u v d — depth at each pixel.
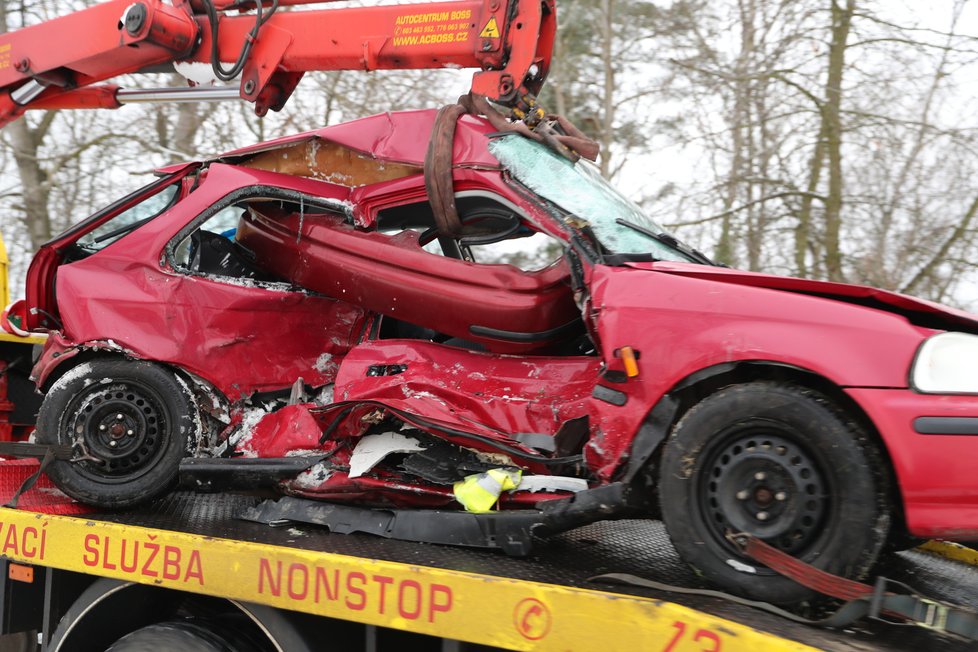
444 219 3.74
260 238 4.21
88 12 4.56
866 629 2.55
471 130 3.77
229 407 3.91
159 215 4.05
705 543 2.70
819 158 10.91
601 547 3.57
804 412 2.56
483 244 4.67
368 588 2.76
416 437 3.50
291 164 4.20
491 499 3.16
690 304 2.88
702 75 11.72
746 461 2.65
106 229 4.16
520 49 3.98
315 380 4.04
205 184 4.03
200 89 4.73
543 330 3.52
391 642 2.91
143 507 3.89
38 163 14.27
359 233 3.91
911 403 2.47
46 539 3.49
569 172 3.70
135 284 3.89
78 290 3.89
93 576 3.55
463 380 3.55
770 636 2.15
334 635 3.02
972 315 2.89
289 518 3.54
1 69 4.85
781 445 2.63
